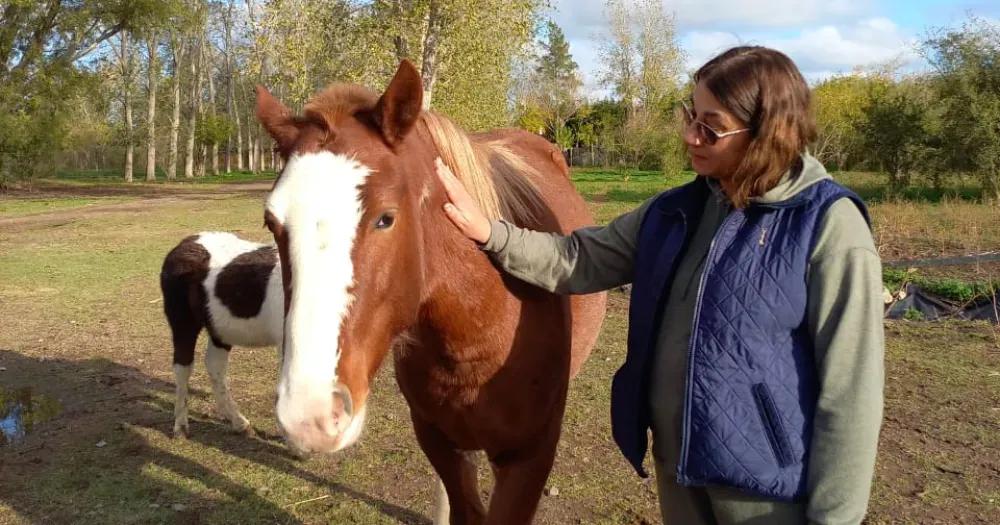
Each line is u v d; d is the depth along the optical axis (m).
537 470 2.34
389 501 3.59
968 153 16.91
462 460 2.52
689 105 1.78
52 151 26.20
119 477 3.81
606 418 4.57
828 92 30.56
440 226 1.95
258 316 4.25
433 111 2.14
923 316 7.11
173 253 4.51
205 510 3.48
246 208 19.19
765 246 1.54
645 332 1.78
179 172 47.97
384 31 15.56
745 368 1.54
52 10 24.12
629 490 3.65
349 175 1.61
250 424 4.47
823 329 1.48
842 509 1.45
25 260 10.62
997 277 8.02
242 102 54.00
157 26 26.72
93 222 15.78
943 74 17.72
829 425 1.46
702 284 1.60
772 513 1.58
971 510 3.37
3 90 23.50
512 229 2.01
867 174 23.61
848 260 1.45
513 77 20.45
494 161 2.38
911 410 4.60
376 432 4.41
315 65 16.86
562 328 2.29
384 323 1.69
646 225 1.87
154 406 4.91
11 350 6.14
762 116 1.52
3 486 3.68
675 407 1.71
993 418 4.45
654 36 41.28
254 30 24.27
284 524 3.37
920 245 10.27
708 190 1.80
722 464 1.56
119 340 6.50
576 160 51.94
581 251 2.06
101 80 26.58
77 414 4.72
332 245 1.55
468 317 2.02
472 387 2.12
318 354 1.51
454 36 14.90
